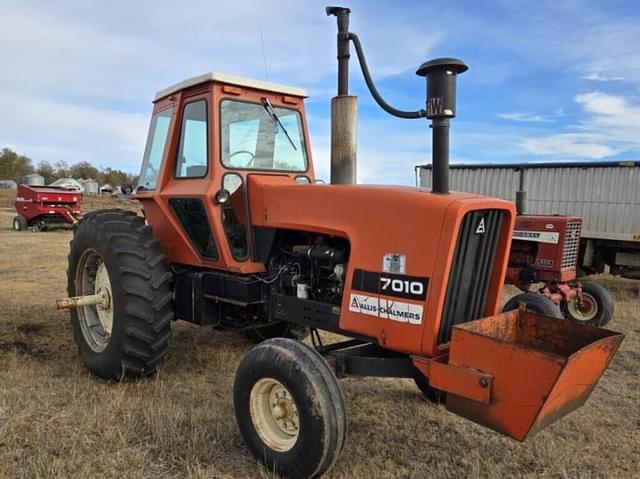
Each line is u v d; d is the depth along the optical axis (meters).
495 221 2.95
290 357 2.73
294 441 2.74
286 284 3.47
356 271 2.94
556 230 6.74
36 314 5.90
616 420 3.66
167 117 4.20
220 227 3.68
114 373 3.92
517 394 2.33
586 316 6.67
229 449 3.05
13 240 14.55
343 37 3.32
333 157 3.41
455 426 3.45
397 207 2.82
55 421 3.25
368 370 2.96
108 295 4.16
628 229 9.51
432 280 2.66
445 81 2.73
